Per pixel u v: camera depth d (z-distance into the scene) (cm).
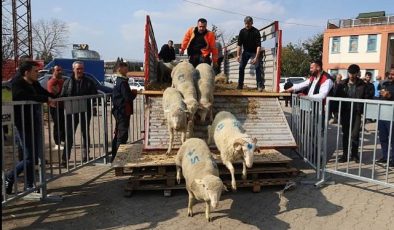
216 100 800
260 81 977
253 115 770
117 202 581
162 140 695
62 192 630
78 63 796
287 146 706
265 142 707
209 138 636
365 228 485
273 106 802
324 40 4269
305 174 721
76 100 693
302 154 795
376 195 609
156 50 1189
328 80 779
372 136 1217
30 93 567
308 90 848
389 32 3712
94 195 615
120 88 768
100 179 707
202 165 493
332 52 4216
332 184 664
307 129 749
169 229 481
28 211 546
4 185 498
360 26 4038
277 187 645
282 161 627
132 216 525
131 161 620
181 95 684
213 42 981
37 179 647
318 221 507
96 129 1279
